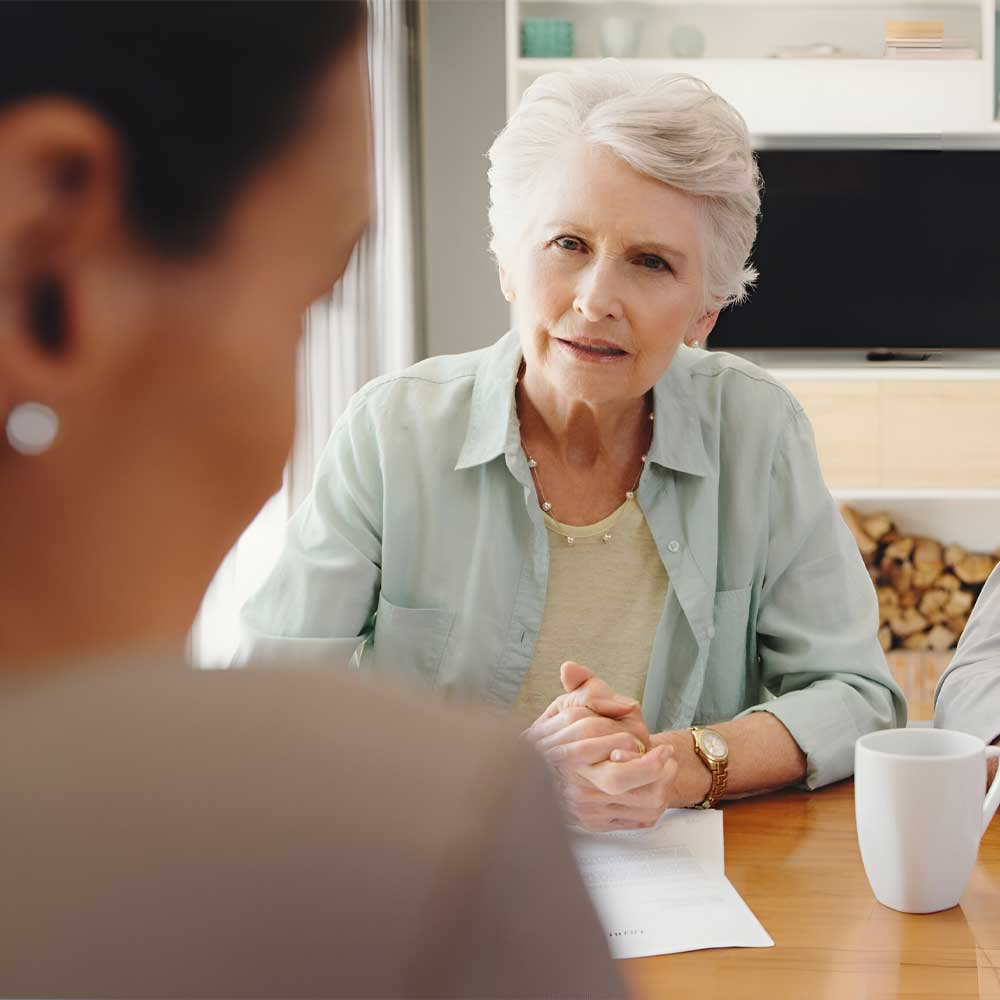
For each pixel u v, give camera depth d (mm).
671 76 1272
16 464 240
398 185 3652
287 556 1426
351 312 3021
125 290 244
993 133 4238
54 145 231
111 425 247
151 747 236
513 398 1396
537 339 1303
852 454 4086
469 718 259
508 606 1390
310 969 222
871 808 884
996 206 4312
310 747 241
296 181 264
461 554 1396
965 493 4074
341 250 277
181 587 258
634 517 1411
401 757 244
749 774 1169
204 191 251
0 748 233
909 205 4332
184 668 251
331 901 227
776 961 806
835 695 1271
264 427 266
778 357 4453
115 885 223
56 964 216
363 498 1421
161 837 227
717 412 1455
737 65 4156
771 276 4387
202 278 253
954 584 4277
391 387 1463
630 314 1255
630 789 1054
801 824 1095
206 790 233
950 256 4344
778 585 1443
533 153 1276
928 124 4285
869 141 4297
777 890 933
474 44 4328
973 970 792
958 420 4074
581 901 256
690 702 1388
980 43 4340
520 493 1398
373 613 1452
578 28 4359
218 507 263
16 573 243
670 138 1215
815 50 4191
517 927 242
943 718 1324
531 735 1135
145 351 248
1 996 213
